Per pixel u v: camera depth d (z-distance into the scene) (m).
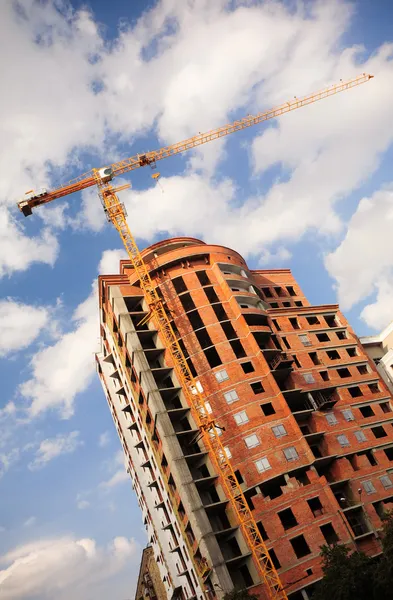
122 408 104.06
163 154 121.38
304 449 75.44
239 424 77.19
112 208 110.31
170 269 91.69
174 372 83.50
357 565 57.81
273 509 71.31
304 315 94.56
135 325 90.56
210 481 75.44
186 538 76.62
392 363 97.88
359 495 74.81
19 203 112.50
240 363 81.75
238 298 89.06
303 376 85.00
